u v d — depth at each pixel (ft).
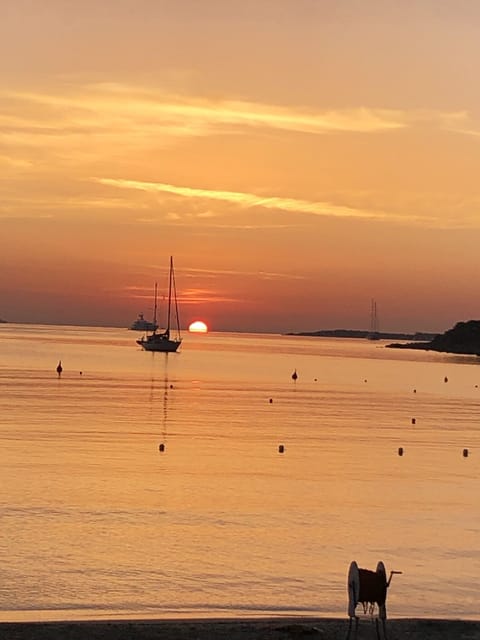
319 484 174.40
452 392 494.59
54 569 104.32
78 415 294.87
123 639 75.97
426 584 103.71
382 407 382.22
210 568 107.65
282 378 578.25
